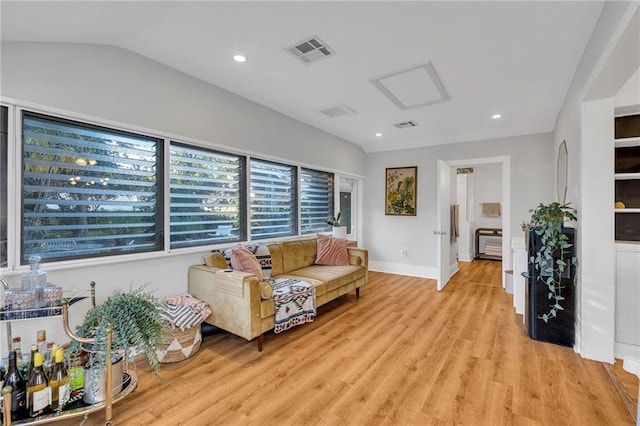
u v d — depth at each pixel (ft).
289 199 13.50
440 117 12.82
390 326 9.73
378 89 9.92
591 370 7.02
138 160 8.30
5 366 5.12
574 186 8.59
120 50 7.60
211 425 5.28
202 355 7.81
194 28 6.65
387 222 17.98
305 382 6.60
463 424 5.30
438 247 13.97
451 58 7.84
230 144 10.39
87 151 7.35
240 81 9.50
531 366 7.23
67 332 5.30
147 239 8.50
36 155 6.57
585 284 7.57
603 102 7.36
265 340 8.71
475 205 23.54
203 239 9.98
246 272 8.96
